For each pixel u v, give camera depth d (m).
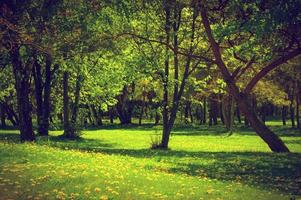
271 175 23.52
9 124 86.12
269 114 123.69
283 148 35.22
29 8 35.91
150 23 42.12
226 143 50.69
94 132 69.31
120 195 14.91
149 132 70.25
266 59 33.03
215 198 15.43
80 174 17.84
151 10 40.31
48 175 17.25
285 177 22.89
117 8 38.34
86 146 42.88
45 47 34.84
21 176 16.97
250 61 36.19
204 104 92.75
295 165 26.81
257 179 22.05
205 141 53.62
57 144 38.19
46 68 49.97
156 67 41.62
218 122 102.38
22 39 32.28
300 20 26.72
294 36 31.42
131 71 42.94
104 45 38.62
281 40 32.12
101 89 62.22
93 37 38.22
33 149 24.73
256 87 66.19
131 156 31.23
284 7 25.02
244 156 32.25
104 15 38.81
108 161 23.50
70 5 36.19
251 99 77.56
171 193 15.82
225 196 15.95
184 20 41.88
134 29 41.72
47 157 22.16
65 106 53.91
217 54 34.81
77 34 37.47
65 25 36.94
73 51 38.59
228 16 32.66
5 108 76.56
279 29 29.69
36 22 35.75
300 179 22.19
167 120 41.97
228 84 35.19
